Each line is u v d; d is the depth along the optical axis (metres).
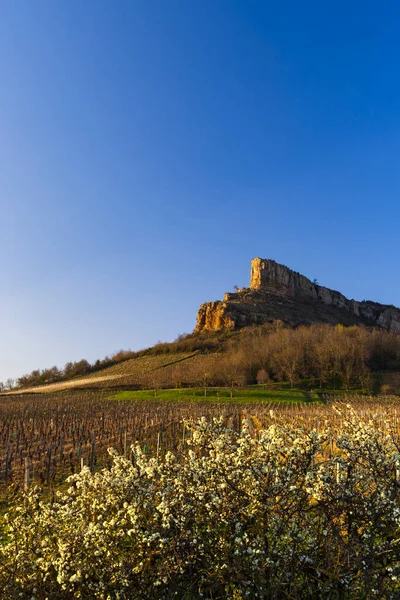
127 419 35.31
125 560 6.09
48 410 46.59
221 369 93.69
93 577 6.18
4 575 6.34
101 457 22.44
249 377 96.31
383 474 6.59
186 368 107.00
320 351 95.44
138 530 6.18
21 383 140.25
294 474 6.48
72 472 19.19
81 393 86.69
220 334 152.50
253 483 6.39
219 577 5.79
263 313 168.12
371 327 197.00
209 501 6.45
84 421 35.66
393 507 6.04
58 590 6.29
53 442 26.84
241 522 6.28
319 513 6.34
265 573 5.82
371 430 7.24
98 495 6.91
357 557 5.75
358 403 55.66
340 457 6.73
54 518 6.76
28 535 6.75
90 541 6.25
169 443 25.64
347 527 6.27
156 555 6.26
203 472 6.62
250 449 7.30
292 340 109.06
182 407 51.66
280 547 5.96
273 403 62.16
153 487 6.83
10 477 17.95
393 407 44.19
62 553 6.01
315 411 42.25
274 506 6.23
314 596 5.93
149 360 135.00
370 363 105.00
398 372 95.44
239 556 5.81
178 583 6.11
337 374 94.12
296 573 5.91
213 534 6.26
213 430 7.90
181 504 6.41
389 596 5.58
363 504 6.22
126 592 5.99
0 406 55.38
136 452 7.70
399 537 6.10
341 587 5.88
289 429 7.21
